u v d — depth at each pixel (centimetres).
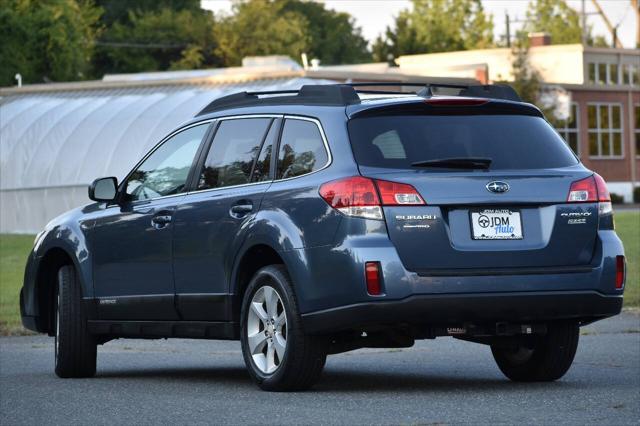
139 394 2039
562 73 16662
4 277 5409
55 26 19275
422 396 1919
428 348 2827
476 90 2122
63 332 2402
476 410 1747
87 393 2075
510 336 2120
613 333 3070
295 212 1967
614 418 1664
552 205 1952
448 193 1897
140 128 9869
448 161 1919
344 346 2036
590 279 1956
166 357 2792
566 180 1969
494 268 1906
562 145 2028
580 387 2038
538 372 2142
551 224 1945
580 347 2734
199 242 2167
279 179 2042
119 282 2352
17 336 3428
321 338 1956
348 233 1886
